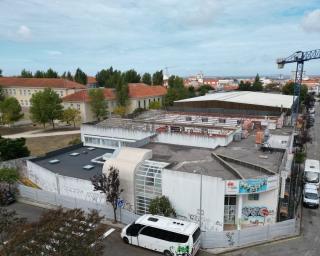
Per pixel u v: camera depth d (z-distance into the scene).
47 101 70.81
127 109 87.19
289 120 54.31
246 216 25.94
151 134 41.50
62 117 72.69
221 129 45.22
